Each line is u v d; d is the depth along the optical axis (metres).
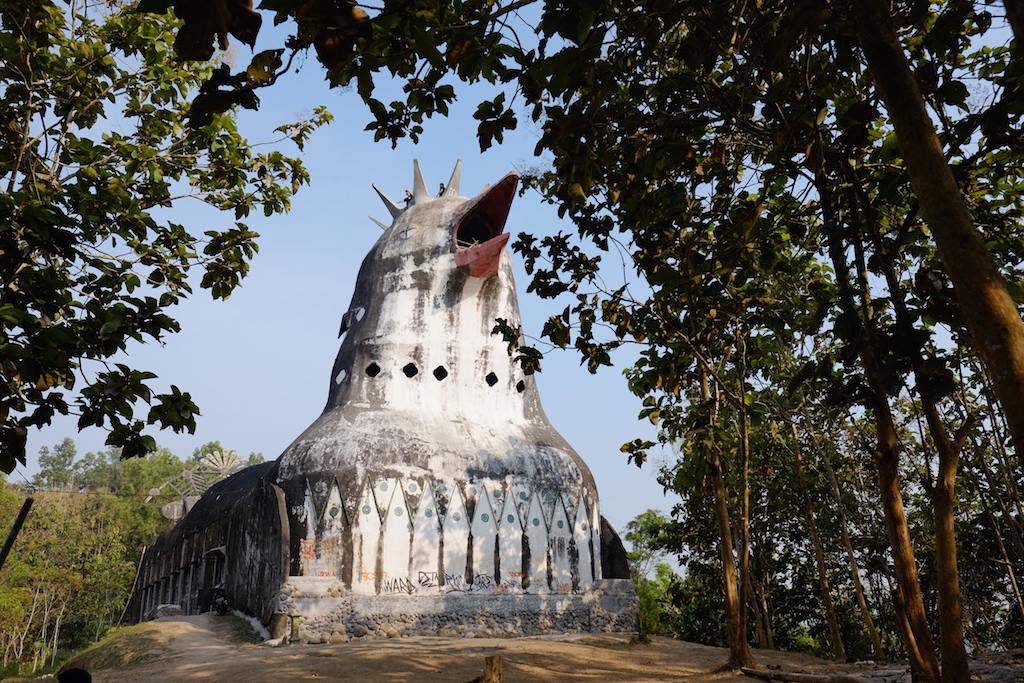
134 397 8.16
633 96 9.49
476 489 23.12
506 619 22.05
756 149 11.05
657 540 31.41
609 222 11.74
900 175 9.19
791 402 20.28
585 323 12.79
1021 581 23.03
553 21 7.00
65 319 10.02
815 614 28.92
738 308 12.98
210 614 24.19
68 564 50.22
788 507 26.61
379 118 8.32
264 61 5.36
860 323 8.45
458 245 27.11
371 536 21.45
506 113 8.12
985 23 9.09
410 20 6.19
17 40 10.26
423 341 25.33
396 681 13.83
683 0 8.29
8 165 10.66
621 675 15.44
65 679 6.59
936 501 8.09
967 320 5.95
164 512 40.97
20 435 8.11
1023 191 11.46
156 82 12.46
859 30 6.83
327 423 23.77
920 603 8.41
